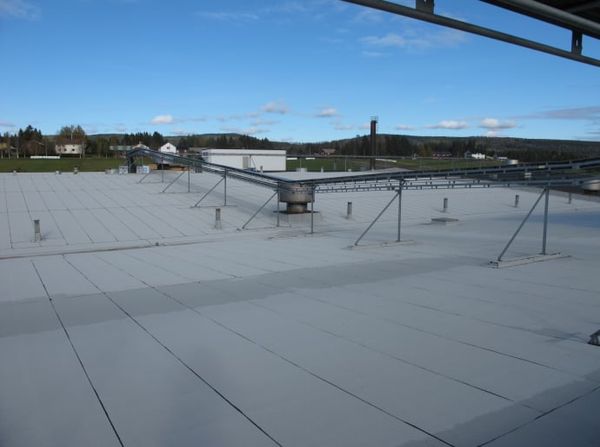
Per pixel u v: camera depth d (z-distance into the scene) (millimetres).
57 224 16625
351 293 7793
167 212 19172
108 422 3689
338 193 26906
